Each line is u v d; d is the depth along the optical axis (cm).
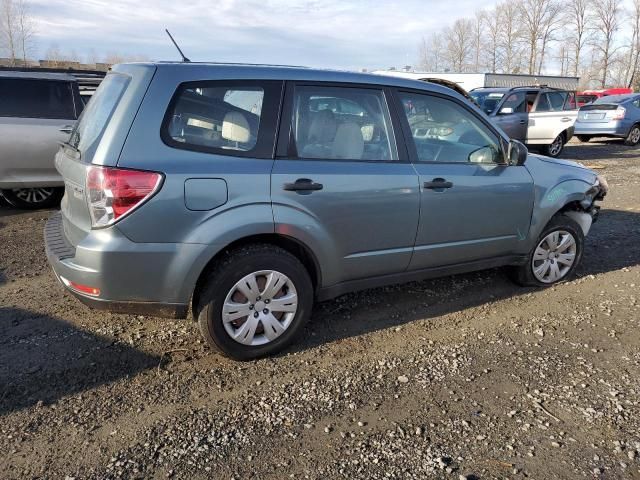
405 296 446
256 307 330
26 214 713
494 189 404
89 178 289
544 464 250
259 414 285
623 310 422
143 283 299
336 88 349
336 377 322
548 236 455
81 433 267
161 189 290
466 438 268
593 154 1458
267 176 317
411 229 372
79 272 296
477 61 6819
